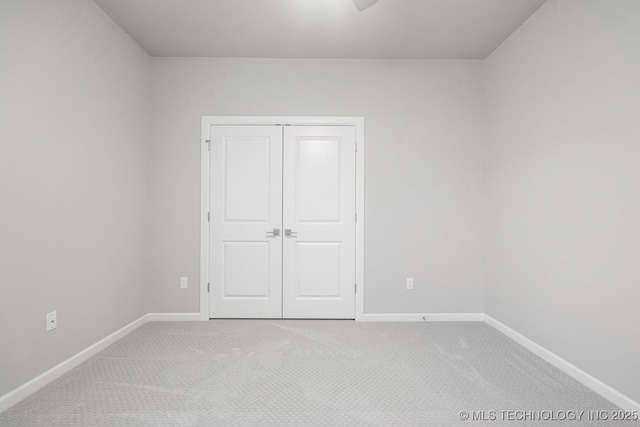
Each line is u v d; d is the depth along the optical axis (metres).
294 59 3.29
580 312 2.11
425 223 3.30
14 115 1.80
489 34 2.87
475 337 2.86
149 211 3.23
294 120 3.29
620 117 1.83
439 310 3.29
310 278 3.32
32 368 1.94
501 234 3.00
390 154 3.29
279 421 1.70
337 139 3.30
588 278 2.05
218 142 3.28
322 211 3.31
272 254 3.30
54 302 2.09
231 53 3.21
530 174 2.60
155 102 3.24
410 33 2.86
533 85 2.56
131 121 2.94
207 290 3.27
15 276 1.83
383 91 3.30
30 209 1.91
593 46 2.00
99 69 2.50
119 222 2.78
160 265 3.24
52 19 2.05
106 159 2.60
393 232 3.30
